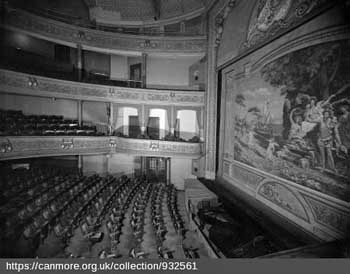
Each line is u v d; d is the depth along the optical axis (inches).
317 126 175.8
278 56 221.9
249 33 270.8
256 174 258.1
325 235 165.5
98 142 427.2
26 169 421.7
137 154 431.5
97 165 516.1
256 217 228.7
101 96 431.8
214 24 375.6
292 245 177.9
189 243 247.4
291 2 201.3
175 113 483.5
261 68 250.5
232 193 311.4
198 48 434.0
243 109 290.0
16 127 360.8
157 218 291.0
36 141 343.6
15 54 439.5
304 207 186.9
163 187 448.1
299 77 194.7
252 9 265.0
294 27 196.7
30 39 463.2
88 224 258.1
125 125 510.0
